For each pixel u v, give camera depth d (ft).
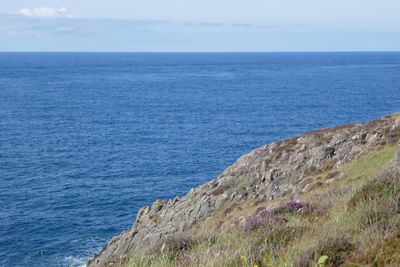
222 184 133.49
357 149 119.55
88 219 174.40
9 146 295.28
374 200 37.01
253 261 29.76
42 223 169.17
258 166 135.33
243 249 32.42
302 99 547.90
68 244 152.56
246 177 132.26
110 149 292.40
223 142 313.12
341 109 452.76
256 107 488.44
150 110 479.41
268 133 342.23
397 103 482.69
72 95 623.36
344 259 27.32
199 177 231.30
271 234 36.86
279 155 136.26
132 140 322.75
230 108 486.38
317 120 393.70
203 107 498.28
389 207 35.32
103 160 263.70
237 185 130.31
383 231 30.27
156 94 640.58
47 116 431.02
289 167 125.90
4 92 649.61
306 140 141.49
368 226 32.63
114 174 235.40
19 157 266.57
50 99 570.87
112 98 591.78
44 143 307.58
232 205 118.52
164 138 329.31
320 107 472.44
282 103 515.91
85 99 577.84
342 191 67.87
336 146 126.93
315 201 56.75
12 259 141.69
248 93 636.48
